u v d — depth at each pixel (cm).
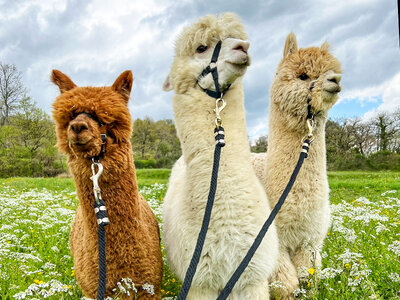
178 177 356
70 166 268
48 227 539
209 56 283
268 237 269
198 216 260
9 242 469
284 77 378
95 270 275
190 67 283
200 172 263
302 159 309
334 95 358
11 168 3938
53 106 274
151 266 289
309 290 321
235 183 256
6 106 4244
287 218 343
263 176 395
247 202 256
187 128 275
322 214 351
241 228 252
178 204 283
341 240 431
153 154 5725
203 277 257
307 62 369
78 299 304
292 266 343
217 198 252
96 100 267
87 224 271
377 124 4403
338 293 321
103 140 259
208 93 278
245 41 271
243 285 263
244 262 235
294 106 363
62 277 393
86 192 266
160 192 1082
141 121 5956
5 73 4212
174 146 5644
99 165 252
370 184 1561
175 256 279
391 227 560
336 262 368
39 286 255
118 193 269
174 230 282
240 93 284
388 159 3612
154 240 314
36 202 786
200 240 231
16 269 383
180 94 291
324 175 360
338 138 4181
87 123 247
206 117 272
